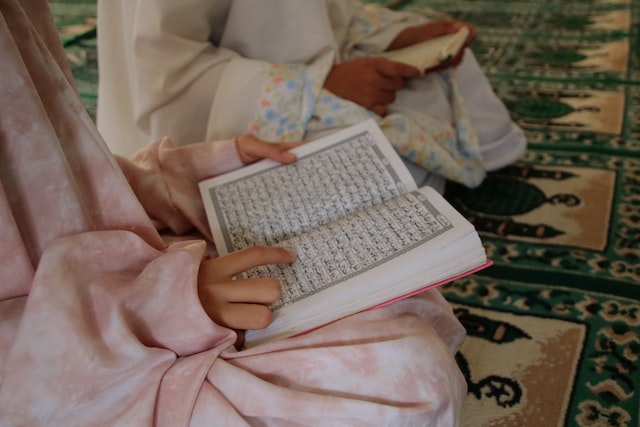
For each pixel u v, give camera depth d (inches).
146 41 47.7
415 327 27.8
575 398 38.9
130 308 24.9
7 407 23.0
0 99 23.4
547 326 44.4
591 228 53.9
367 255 28.8
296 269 29.5
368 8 63.2
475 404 39.3
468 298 47.6
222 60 50.9
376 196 33.7
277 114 48.6
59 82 25.6
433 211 29.8
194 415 23.8
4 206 23.9
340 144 37.2
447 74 57.6
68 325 23.4
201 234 36.9
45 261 24.0
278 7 50.8
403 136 51.0
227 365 24.8
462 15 105.3
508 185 60.9
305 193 34.8
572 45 91.1
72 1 114.3
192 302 25.0
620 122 70.3
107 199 27.5
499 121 61.6
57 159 25.0
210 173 38.3
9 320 24.9
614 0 106.2
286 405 24.2
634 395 38.6
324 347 25.9
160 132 50.7
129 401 23.9
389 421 24.4
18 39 24.4
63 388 23.3
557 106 75.0
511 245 52.9
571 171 62.2
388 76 50.6
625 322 43.9
